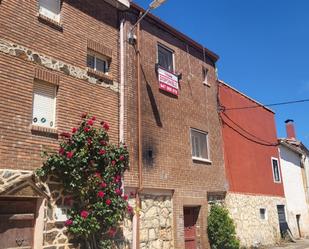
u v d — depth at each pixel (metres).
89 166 10.55
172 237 13.91
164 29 15.92
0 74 9.55
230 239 15.36
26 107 9.96
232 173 18.42
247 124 20.95
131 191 12.48
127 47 13.68
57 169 10.11
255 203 19.84
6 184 9.02
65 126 10.85
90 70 12.05
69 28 11.77
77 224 10.23
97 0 13.07
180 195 14.55
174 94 15.53
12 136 9.46
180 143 15.23
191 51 17.53
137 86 13.60
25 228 9.45
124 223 11.94
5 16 10.00
